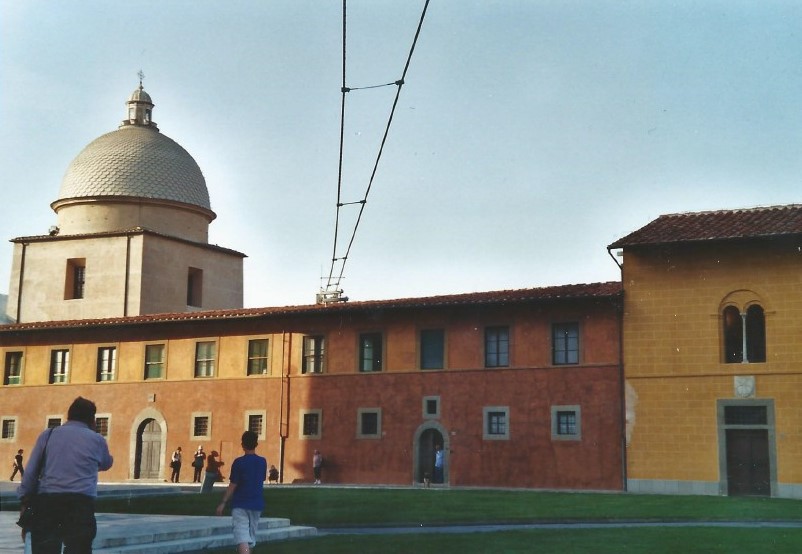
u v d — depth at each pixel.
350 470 46.81
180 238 64.50
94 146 66.69
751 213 41.78
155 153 66.25
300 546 18.62
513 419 43.53
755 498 36.06
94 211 64.56
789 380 38.53
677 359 40.53
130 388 53.62
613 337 41.94
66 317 63.34
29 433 55.78
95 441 10.83
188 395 51.94
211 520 22.27
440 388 45.44
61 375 55.88
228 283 68.50
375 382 47.00
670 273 41.19
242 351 50.91
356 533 21.81
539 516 25.23
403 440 45.88
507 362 44.38
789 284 39.06
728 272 40.19
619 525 23.84
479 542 18.94
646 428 40.62
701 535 20.50
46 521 10.47
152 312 62.44
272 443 49.06
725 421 39.47
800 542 19.16
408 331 46.72
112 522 21.56
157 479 52.03
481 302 44.12
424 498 32.06
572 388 42.44
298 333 49.47
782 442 38.28
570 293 42.81
